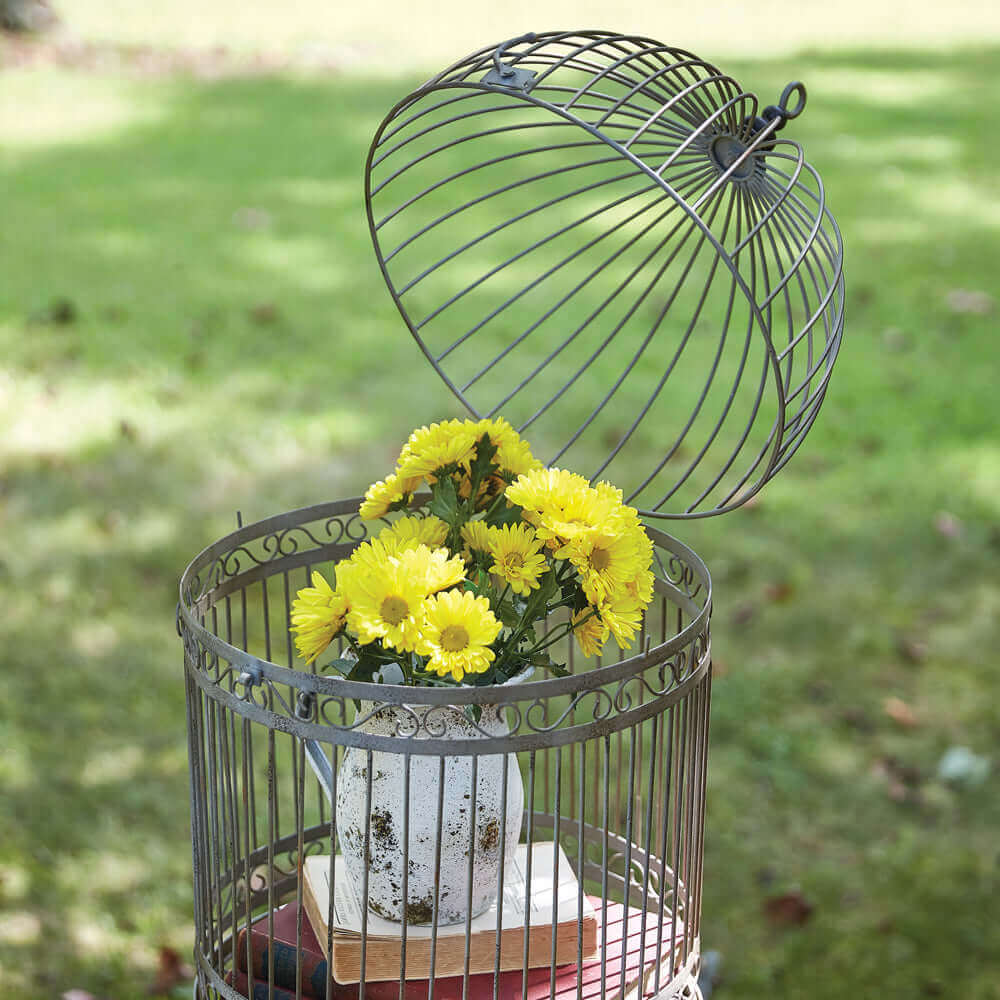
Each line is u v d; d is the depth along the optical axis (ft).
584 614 4.65
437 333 16.15
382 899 4.71
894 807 9.22
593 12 37.17
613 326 16.25
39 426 13.64
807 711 10.06
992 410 14.35
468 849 4.48
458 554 4.69
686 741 4.85
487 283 17.65
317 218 20.21
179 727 9.76
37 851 8.64
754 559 11.80
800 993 7.87
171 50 31.81
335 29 34.50
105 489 12.57
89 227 19.57
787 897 8.40
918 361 15.52
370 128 25.17
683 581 5.20
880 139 24.70
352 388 14.70
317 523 12.03
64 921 8.17
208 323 16.17
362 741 4.09
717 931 8.26
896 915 8.39
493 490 5.01
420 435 4.85
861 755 9.65
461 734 4.45
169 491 12.59
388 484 4.87
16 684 10.03
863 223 20.17
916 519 12.41
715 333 15.94
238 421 13.89
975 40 33.94
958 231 19.88
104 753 9.47
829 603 11.25
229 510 12.31
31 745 9.48
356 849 4.63
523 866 5.23
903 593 11.43
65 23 33.99
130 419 13.84
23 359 15.02
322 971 4.88
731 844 8.88
